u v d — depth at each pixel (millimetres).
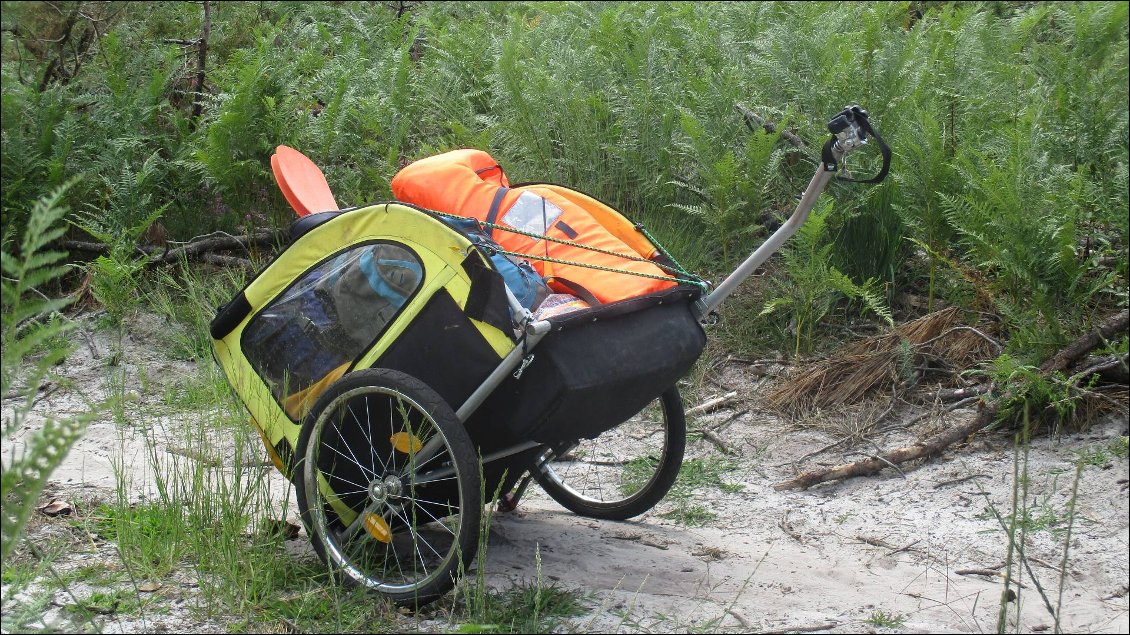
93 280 6855
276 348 4148
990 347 5949
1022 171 5992
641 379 3830
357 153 7637
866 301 6395
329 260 4027
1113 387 5453
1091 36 8102
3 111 7297
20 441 5465
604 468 5531
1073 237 5586
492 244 3801
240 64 7977
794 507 5090
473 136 7672
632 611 3900
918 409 5762
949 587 4219
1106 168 6418
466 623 3727
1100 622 3895
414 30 9117
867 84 6949
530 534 4668
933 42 8156
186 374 6438
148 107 7684
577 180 7555
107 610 3740
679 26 8516
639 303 3867
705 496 5230
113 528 4422
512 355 3609
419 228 3797
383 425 3898
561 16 9242
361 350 3975
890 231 6574
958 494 5055
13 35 8891
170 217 7680
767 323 6582
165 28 9297
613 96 7809
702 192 6844
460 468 3611
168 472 4742
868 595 4141
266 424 4152
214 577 3949
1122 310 5820
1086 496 4852
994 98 7227
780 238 4059
